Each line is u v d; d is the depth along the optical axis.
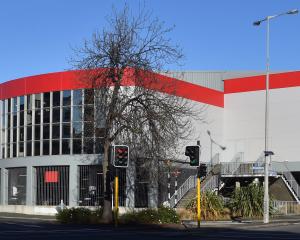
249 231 25.73
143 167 33.88
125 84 30.28
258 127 51.75
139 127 28.86
